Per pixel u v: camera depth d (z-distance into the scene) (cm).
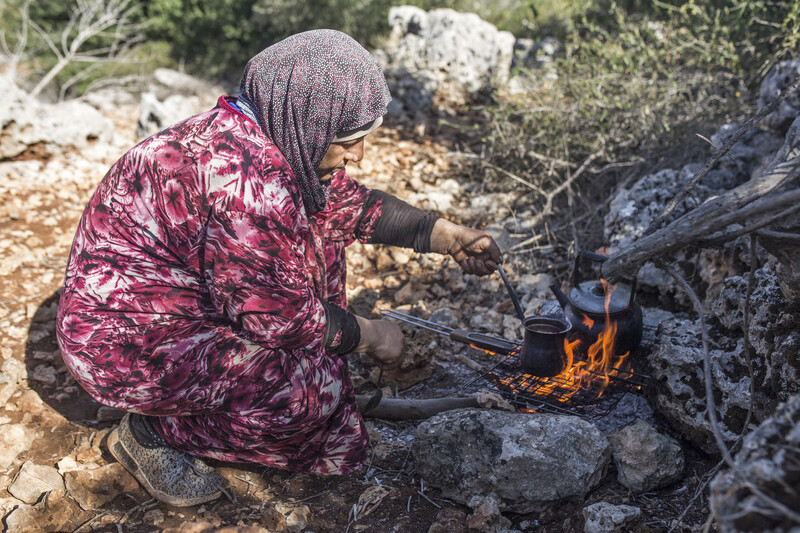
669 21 491
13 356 308
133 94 748
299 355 213
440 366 302
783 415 143
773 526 129
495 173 462
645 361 261
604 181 430
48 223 418
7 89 477
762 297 229
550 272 368
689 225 188
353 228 254
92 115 516
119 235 206
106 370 205
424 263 387
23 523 210
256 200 191
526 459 213
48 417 270
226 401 211
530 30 675
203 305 211
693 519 206
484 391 252
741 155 342
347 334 216
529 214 421
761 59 437
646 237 204
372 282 378
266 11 752
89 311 207
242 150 192
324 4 732
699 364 235
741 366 228
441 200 439
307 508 218
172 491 222
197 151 194
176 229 202
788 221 192
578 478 214
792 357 208
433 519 218
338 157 211
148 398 208
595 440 218
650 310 303
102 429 262
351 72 194
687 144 407
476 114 579
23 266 377
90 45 833
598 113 450
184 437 223
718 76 451
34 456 248
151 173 198
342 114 197
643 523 206
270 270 195
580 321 250
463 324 336
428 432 226
